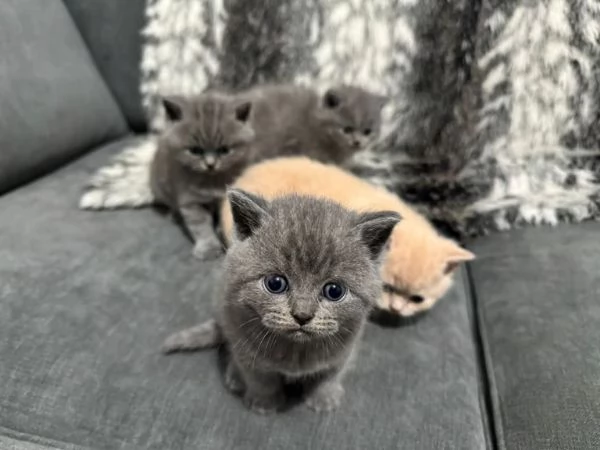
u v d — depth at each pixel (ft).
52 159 1.27
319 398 0.83
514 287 1.03
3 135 1.12
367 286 0.75
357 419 0.80
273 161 1.18
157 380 0.83
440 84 1.30
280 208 0.76
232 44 1.37
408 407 0.82
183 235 1.18
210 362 0.88
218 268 0.93
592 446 0.71
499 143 1.30
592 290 0.98
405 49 1.32
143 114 1.49
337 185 1.07
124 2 1.39
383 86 1.37
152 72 1.41
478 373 0.92
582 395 0.78
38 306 0.90
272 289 0.72
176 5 1.36
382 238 0.76
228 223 1.03
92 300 0.94
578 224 1.20
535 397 0.80
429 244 1.05
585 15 1.21
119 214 1.20
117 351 0.87
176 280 1.03
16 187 1.23
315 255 0.71
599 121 1.26
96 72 1.41
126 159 1.35
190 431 0.77
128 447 0.74
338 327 0.74
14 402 0.78
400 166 1.35
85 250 1.05
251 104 1.26
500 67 1.25
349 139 1.36
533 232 1.19
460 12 1.25
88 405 0.78
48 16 1.28
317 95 1.41
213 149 1.21
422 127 1.34
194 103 1.23
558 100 1.26
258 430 0.78
